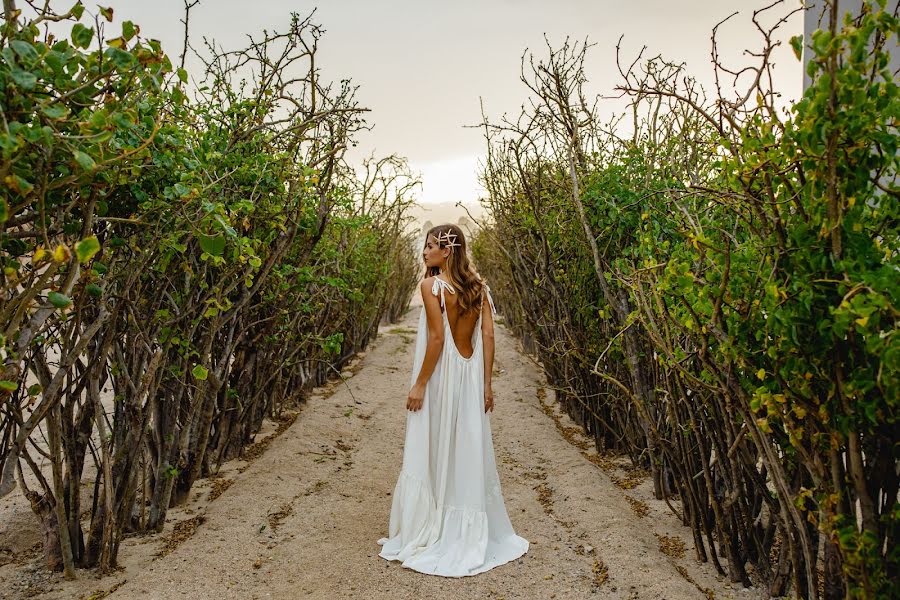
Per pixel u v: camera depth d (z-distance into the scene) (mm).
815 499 2027
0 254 1838
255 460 4410
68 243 2006
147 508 3475
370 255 7531
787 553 2406
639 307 2738
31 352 2510
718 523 2662
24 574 2732
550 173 4785
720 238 2508
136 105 1942
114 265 2451
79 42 1648
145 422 2879
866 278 1534
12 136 1435
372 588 2684
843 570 1812
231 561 2869
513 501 3684
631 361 3600
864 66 1544
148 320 2795
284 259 4141
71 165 1769
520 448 4676
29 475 3895
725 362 2117
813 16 3623
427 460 3010
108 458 2666
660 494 3625
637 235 3438
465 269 3115
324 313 5887
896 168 1666
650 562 2785
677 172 3547
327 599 2592
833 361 1749
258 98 3254
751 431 2096
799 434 1855
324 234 4766
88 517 3311
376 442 4883
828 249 1733
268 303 4027
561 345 4754
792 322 1767
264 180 3242
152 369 2812
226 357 3588
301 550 2990
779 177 1882
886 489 1833
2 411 2650
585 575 2760
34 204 2057
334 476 4055
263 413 4992
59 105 1688
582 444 4797
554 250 4691
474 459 3010
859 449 1740
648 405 3605
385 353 8703
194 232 2266
